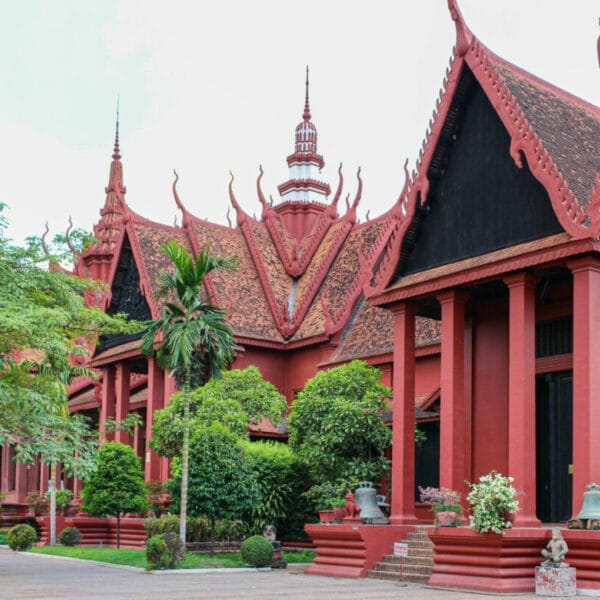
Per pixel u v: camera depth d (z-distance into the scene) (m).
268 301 38.34
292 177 43.56
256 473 26.95
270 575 21.47
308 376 35.94
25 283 21.58
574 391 17.41
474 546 17.11
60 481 44.16
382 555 20.33
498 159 20.09
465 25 20.70
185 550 23.41
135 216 37.72
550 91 22.11
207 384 30.00
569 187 18.58
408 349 21.73
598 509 16.47
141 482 31.39
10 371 21.78
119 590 17.22
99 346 38.56
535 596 15.85
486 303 22.16
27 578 20.59
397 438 21.44
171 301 35.12
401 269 22.06
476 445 21.80
